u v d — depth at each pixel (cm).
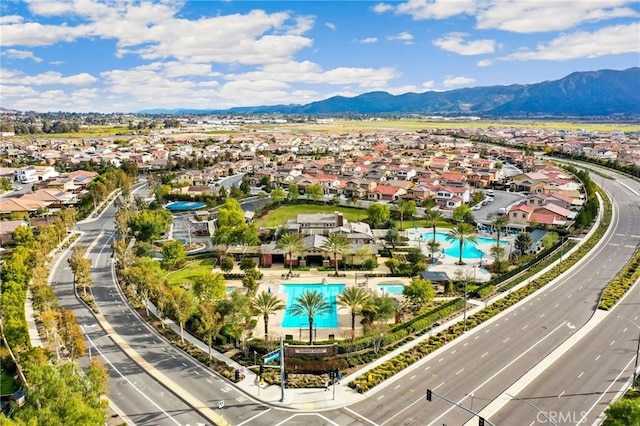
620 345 8362
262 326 9506
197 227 17538
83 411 5306
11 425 4850
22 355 7738
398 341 8656
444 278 11438
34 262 12169
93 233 17388
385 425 6312
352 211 19812
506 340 8669
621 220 17488
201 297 9794
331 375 7194
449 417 6444
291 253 12631
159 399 7012
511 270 12581
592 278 11825
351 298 8606
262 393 7112
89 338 9075
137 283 10194
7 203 19112
